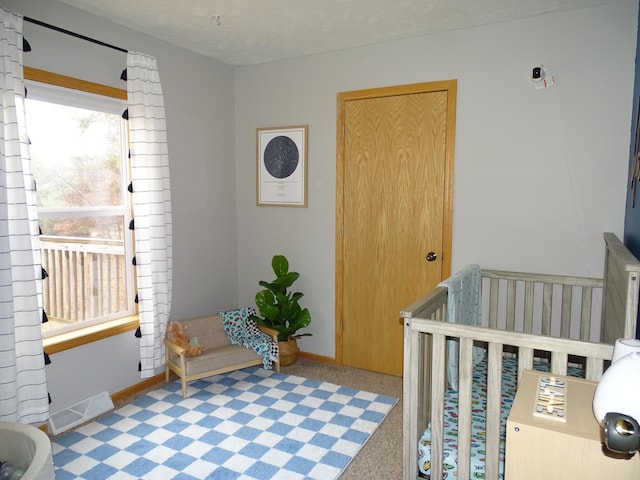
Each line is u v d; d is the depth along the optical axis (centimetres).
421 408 206
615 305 198
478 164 309
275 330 353
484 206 309
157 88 308
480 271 302
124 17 285
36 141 262
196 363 307
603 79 270
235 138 407
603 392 108
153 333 310
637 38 254
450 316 230
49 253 271
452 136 314
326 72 358
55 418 262
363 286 358
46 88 260
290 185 382
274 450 244
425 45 319
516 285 301
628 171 264
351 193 356
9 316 226
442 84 314
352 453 241
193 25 298
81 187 288
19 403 240
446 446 191
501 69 297
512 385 240
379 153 343
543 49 284
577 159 280
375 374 354
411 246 337
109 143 303
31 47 248
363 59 342
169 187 322
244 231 411
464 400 178
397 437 260
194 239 367
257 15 281
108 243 306
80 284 290
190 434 260
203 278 378
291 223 387
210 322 346
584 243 282
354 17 285
